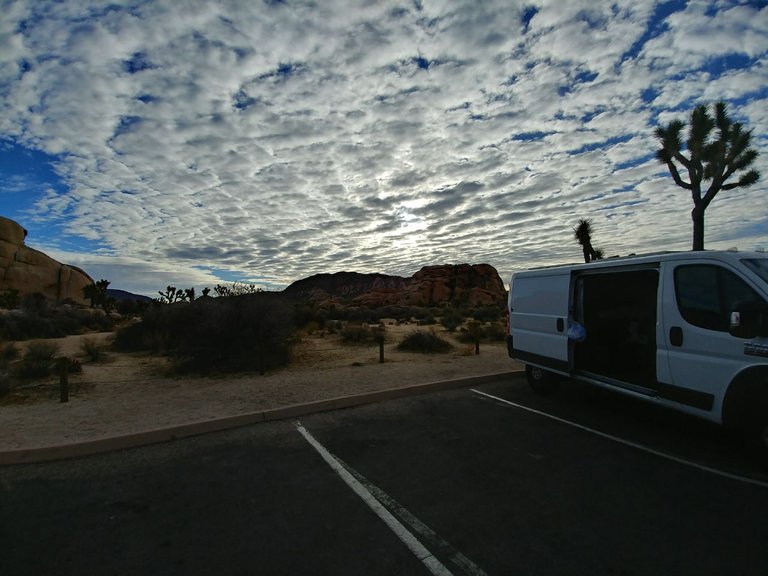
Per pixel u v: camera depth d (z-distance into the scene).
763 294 4.10
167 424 5.85
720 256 4.62
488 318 30.75
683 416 6.34
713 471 4.36
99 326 27.53
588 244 18.23
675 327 4.97
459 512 3.60
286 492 4.01
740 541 3.12
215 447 5.27
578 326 6.58
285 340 12.45
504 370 9.77
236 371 10.22
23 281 64.12
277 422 6.29
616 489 3.98
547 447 5.11
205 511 3.67
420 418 6.38
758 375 4.08
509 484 4.12
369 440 5.44
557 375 7.30
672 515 3.50
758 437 4.25
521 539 3.18
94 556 3.04
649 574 2.76
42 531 3.37
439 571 2.83
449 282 78.94
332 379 9.01
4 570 2.88
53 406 6.98
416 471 4.46
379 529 3.35
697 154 11.67
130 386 8.62
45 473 4.52
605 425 5.94
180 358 11.55
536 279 7.53
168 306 16.14
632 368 6.82
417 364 10.86
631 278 7.13
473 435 5.57
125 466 4.69
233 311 11.05
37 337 20.00
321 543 3.17
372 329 19.34
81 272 77.44
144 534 3.31
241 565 2.92
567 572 2.79
